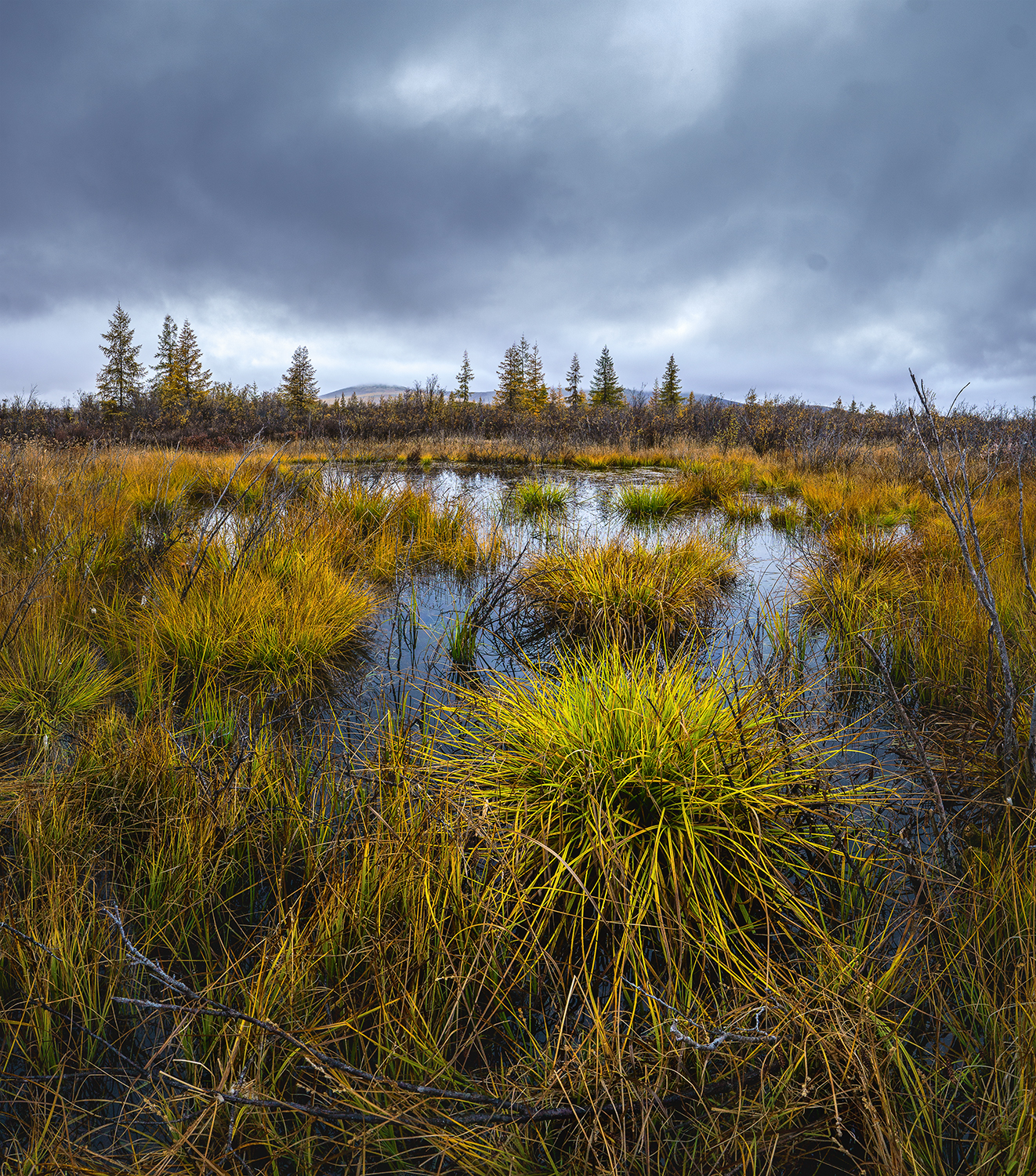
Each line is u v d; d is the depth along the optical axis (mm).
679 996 1510
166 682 3129
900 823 2125
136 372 50031
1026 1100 1114
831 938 1662
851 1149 1253
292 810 2025
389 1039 1381
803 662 3625
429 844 1735
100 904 1655
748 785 2002
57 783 2113
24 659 2883
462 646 3701
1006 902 1621
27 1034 1426
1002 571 4074
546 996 1570
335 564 5145
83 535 4812
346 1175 1177
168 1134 1264
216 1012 1204
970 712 2811
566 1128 1269
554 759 2105
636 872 1727
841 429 14805
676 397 59312
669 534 6844
